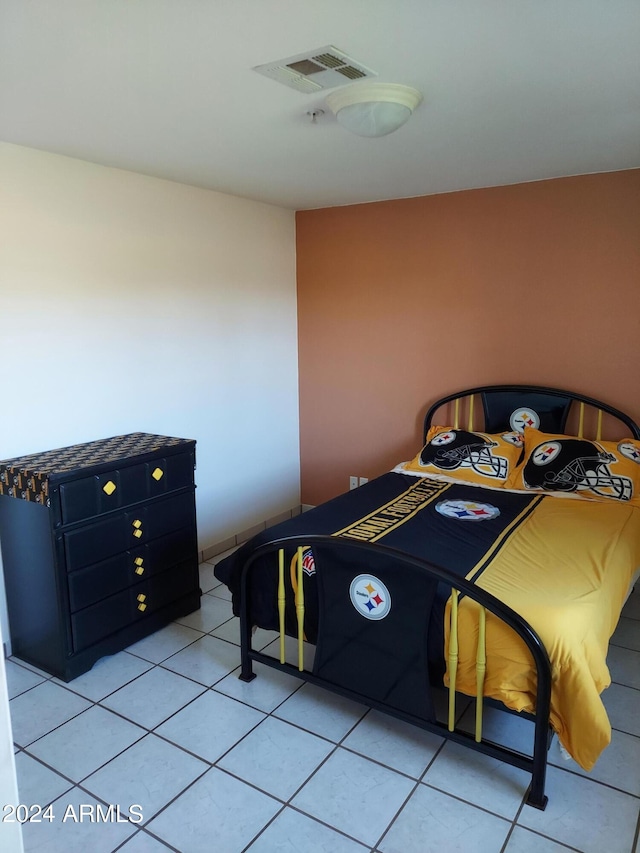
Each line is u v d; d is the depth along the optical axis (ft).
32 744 7.48
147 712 8.07
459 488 11.00
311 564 7.95
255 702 8.25
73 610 8.64
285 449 14.57
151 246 10.75
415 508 9.87
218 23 5.01
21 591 8.95
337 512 9.70
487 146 8.85
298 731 7.66
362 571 6.97
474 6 4.77
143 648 9.61
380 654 7.10
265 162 9.65
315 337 14.30
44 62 5.78
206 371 12.17
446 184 11.42
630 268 10.64
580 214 10.92
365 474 14.16
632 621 10.09
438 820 6.26
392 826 6.20
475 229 11.96
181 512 10.18
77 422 9.87
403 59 5.77
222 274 12.28
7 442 8.96
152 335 10.96
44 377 9.31
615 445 10.66
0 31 5.12
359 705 8.17
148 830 6.23
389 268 13.06
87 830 6.24
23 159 8.71
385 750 7.30
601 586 7.14
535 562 7.73
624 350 10.90
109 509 8.96
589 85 6.48
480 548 8.18
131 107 7.04
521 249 11.57
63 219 9.30
